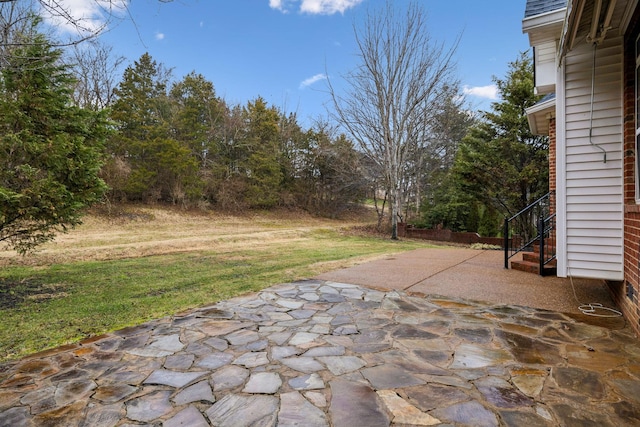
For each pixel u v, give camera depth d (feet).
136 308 13.70
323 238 47.37
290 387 7.66
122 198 53.26
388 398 7.21
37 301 14.75
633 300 11.18
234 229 51.88
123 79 62.54
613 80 12.89
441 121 53.31
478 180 43.78
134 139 55.98
